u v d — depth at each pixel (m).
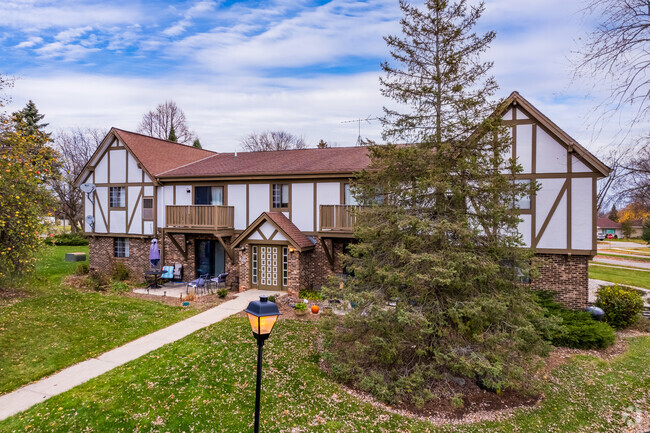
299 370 8.23
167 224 16.59
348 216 13.91
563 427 6.58
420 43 8.91
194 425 6.15
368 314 7.79
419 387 7.33
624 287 13.75
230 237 16.77
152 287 16.33
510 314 7.50
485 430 6.41
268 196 16.23
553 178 12.06
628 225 52.25
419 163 8.04
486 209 7.70
